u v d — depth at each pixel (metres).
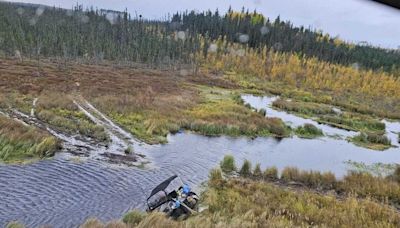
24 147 19.58
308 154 28.05
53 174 16.98
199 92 57.56
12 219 12.48
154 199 15.44
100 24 134.25
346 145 33.34
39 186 15.44
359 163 26.98
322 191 18.09
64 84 45.97
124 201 15.02
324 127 41.59
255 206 13.52
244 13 177.38
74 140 23.22
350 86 107.44
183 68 102.44
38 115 28.19
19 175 16.34
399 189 17.80
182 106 40.62
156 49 111.12
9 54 85.50
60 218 12.97
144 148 23.94
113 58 102.25
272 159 25.23
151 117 32.50
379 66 142.88
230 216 12.74
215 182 17.34
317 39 158.38
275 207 13.73
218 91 63.78
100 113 32.28
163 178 18.44
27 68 62.00
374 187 18.08
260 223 11.68
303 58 132.50
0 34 94.69
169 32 149.75
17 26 107.44
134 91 46.66
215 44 137.50
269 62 124.81
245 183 17.31
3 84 40.38
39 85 42.72
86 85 47.38
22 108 30.08
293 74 111.06
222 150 25.98
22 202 13.80
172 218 13.09
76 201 14.47
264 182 18.48
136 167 19.59
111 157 20.81
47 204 13.92
